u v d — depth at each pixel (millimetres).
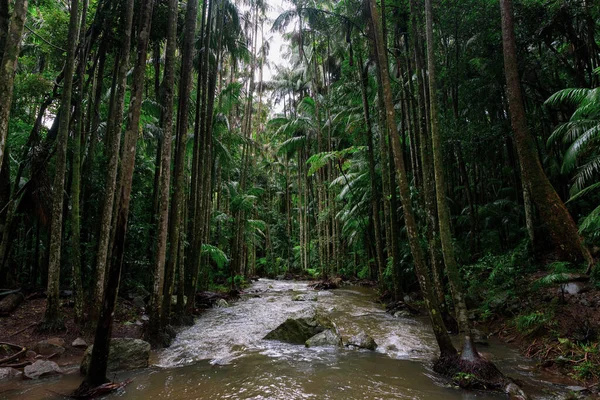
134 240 9188
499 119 10422
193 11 7129
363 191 14758
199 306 9703
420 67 9023
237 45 11789
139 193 9648
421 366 4773
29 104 10703
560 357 4656
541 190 6852
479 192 13352
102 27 7863
